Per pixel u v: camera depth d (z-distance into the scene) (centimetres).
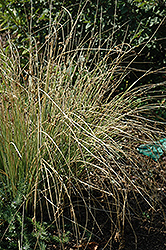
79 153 253
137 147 337
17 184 244
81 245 238
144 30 411
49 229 246
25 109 259
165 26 413
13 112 246
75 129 251
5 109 265
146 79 442
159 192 293
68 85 266
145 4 403
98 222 262
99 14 421
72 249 236
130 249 244
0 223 236
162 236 256
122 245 244
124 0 403
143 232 259
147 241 251
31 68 261
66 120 241
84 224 258
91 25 424
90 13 430
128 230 259
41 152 243
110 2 412
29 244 226
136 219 269
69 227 252
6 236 232
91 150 256
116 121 265
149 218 271
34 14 448
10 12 449
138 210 277
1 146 247
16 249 227
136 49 421
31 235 233
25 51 427
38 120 215
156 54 432
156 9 407
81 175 270
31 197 239
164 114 386
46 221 252
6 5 468
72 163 247
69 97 269
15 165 248
